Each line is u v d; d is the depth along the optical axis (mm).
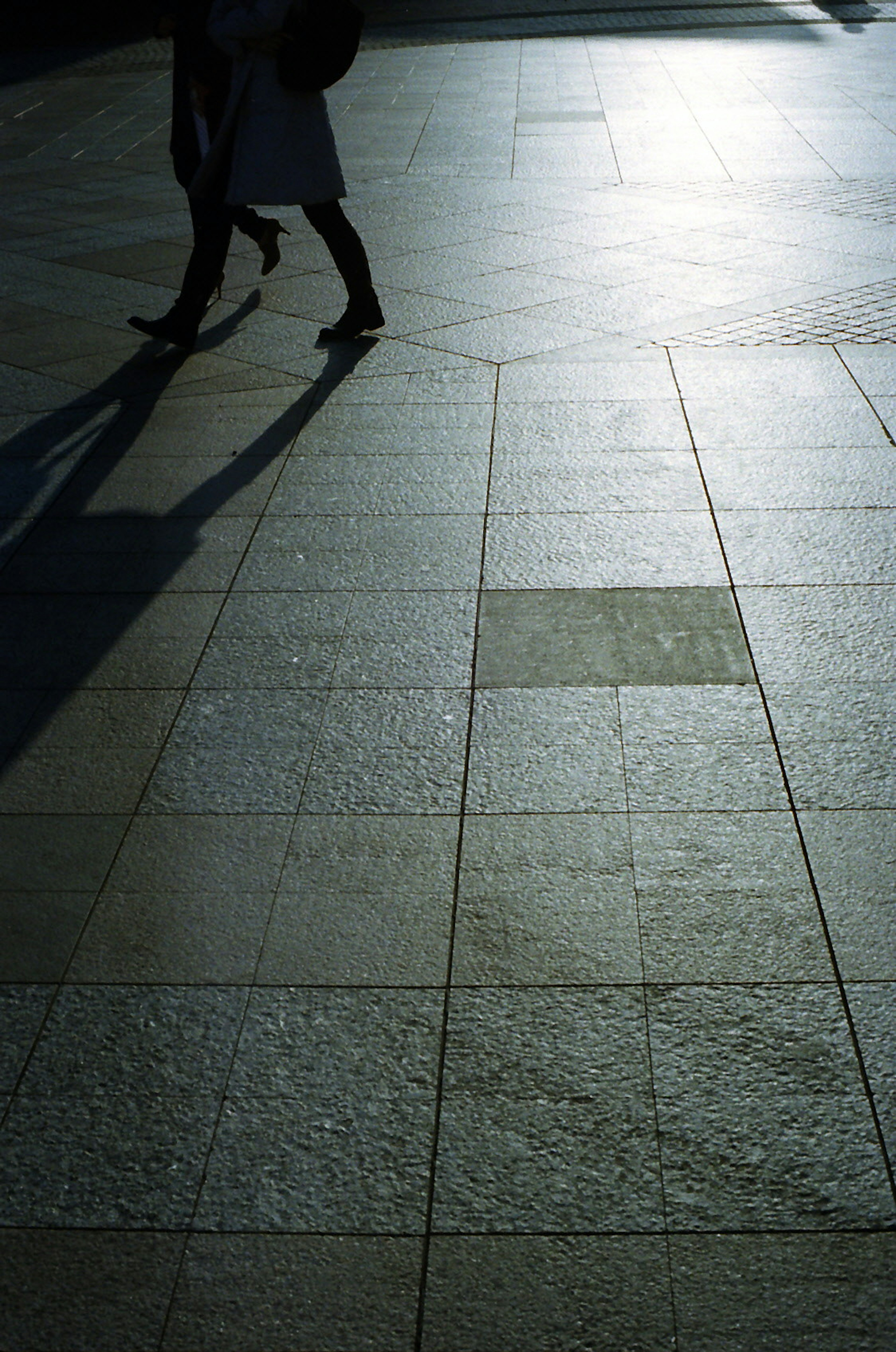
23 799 3500
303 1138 2486
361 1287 2205
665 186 10688
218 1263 2254
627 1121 2492
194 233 8227
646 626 4230
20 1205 2373
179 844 3307
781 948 2891
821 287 7773
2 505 5344
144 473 5609
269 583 4629
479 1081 2594
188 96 7023
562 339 7066
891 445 5543
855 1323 2113
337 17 6516
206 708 3896
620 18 22406
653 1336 2107
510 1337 2115
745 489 5195
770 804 3359
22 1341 2133
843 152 11758
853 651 4031
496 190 10828
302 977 2867
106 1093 2602
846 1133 2449
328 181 6801
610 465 5480
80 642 4293
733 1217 2299
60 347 7316
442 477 5441
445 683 3971
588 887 3100
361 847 3271
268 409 6285
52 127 15398
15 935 3014
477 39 20938
